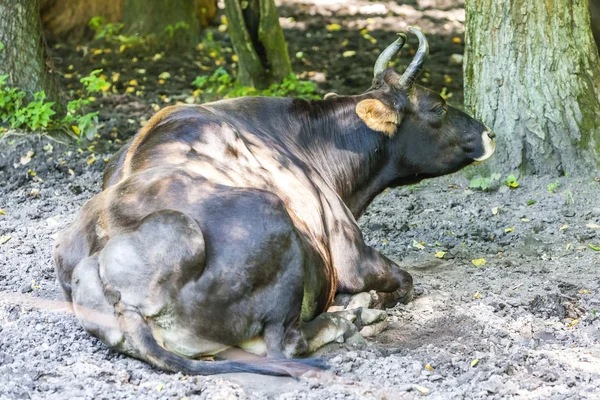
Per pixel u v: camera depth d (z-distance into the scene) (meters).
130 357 8.91
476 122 11.78
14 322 9.88
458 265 12.45
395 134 11.41
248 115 10.69
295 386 8.46
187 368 8.48
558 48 15.20
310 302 9.26
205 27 26.70
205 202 8.73
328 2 31.50
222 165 9.62
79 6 25.59
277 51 20.36
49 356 9.06
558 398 8.38
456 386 8.70
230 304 8.53
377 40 26.64
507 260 12.48
